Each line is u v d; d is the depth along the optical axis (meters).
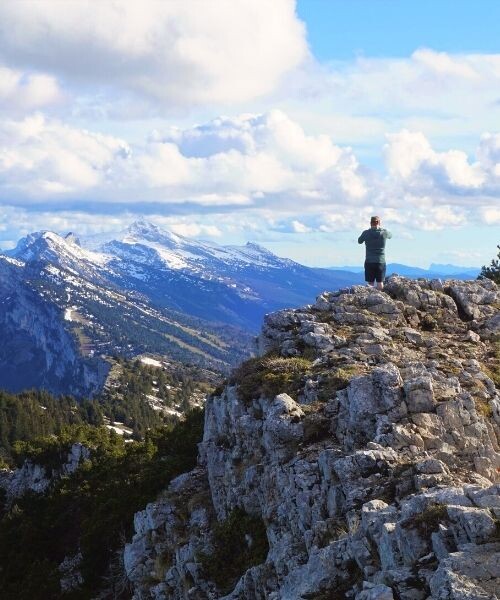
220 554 24.41
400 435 19.89
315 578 15.29
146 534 31.61
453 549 13.17
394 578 13.12
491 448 19.81
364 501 17.84
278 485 21.75
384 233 34.31
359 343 28.28
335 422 22.53
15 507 65.81
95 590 40.59
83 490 57.97
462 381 23.52
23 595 44.38
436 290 34.22
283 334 31.31
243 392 27.69
